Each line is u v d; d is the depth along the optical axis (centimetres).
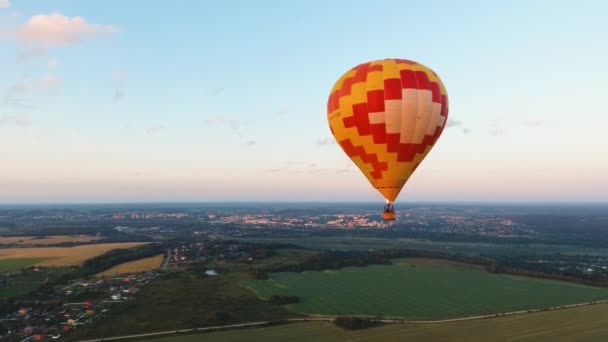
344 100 3550
